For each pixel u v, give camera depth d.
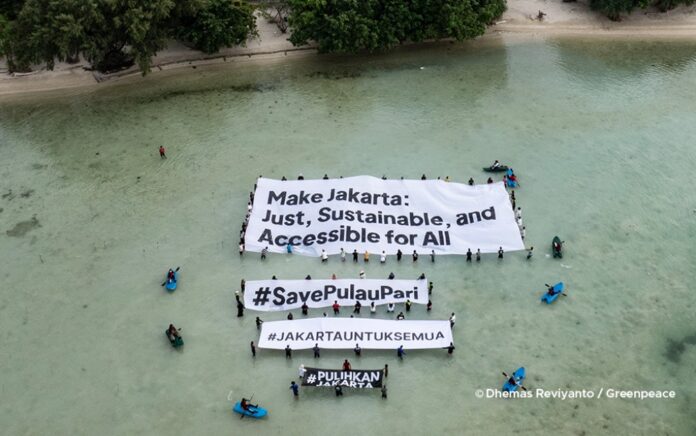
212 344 44.31
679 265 50.19
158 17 71.50
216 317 46.28
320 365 42.72
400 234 51.88
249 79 77.62
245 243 50.97
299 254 51.19
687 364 42.78
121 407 40.41
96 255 51.72
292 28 86.06
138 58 72.31
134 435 38.78
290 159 62.78
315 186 55.12
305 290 46.78
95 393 41.25
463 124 68.44
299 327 43.75
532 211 55.62
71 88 76.06
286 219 53.03
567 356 43.34
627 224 54.19
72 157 63.62
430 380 41.88
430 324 44.12
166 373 42.44
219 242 52.75
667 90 74.69
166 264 50.75
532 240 52.53
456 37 80.44
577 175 60.12
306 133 67.00
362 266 50.34
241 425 39.28
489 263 50.53
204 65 80.56
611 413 39.75
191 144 65.38
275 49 83.50
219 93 74.81
